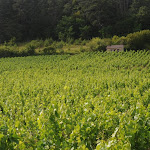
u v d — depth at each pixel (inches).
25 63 1269.7
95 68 977.5
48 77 783.7
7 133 189.0
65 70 1009.5
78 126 207.2
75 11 2743.6
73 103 368.2
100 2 2443.4
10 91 521.3
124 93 411.8
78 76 771.4
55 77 754.2
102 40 1688.0
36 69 1065.5
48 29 2679.6
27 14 2723.9
